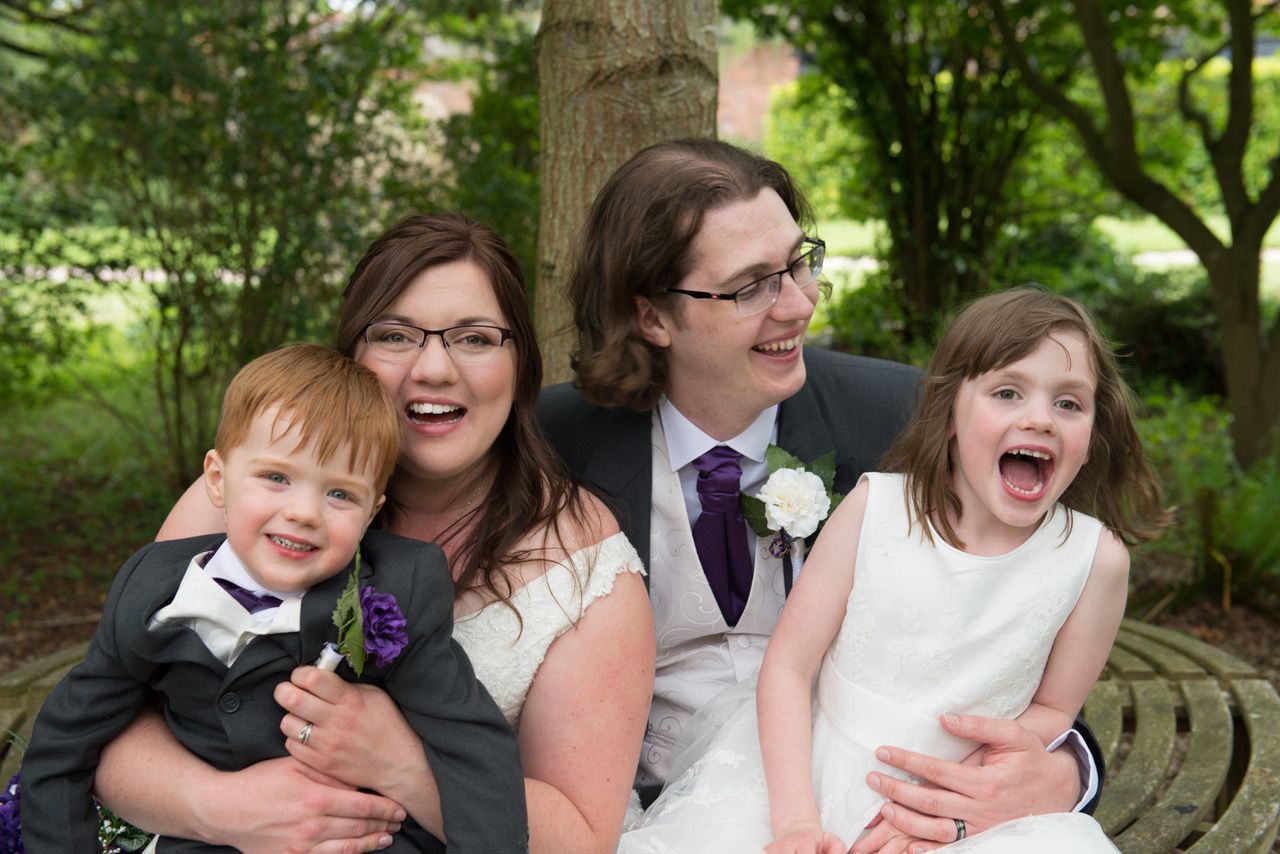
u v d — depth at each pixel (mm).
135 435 7688
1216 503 5242
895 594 2115
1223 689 3438
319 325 5977
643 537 2277
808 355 2529
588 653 1951
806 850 1886
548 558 1984
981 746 2078
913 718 2078
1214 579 5312
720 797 2096
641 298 2197
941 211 9086
